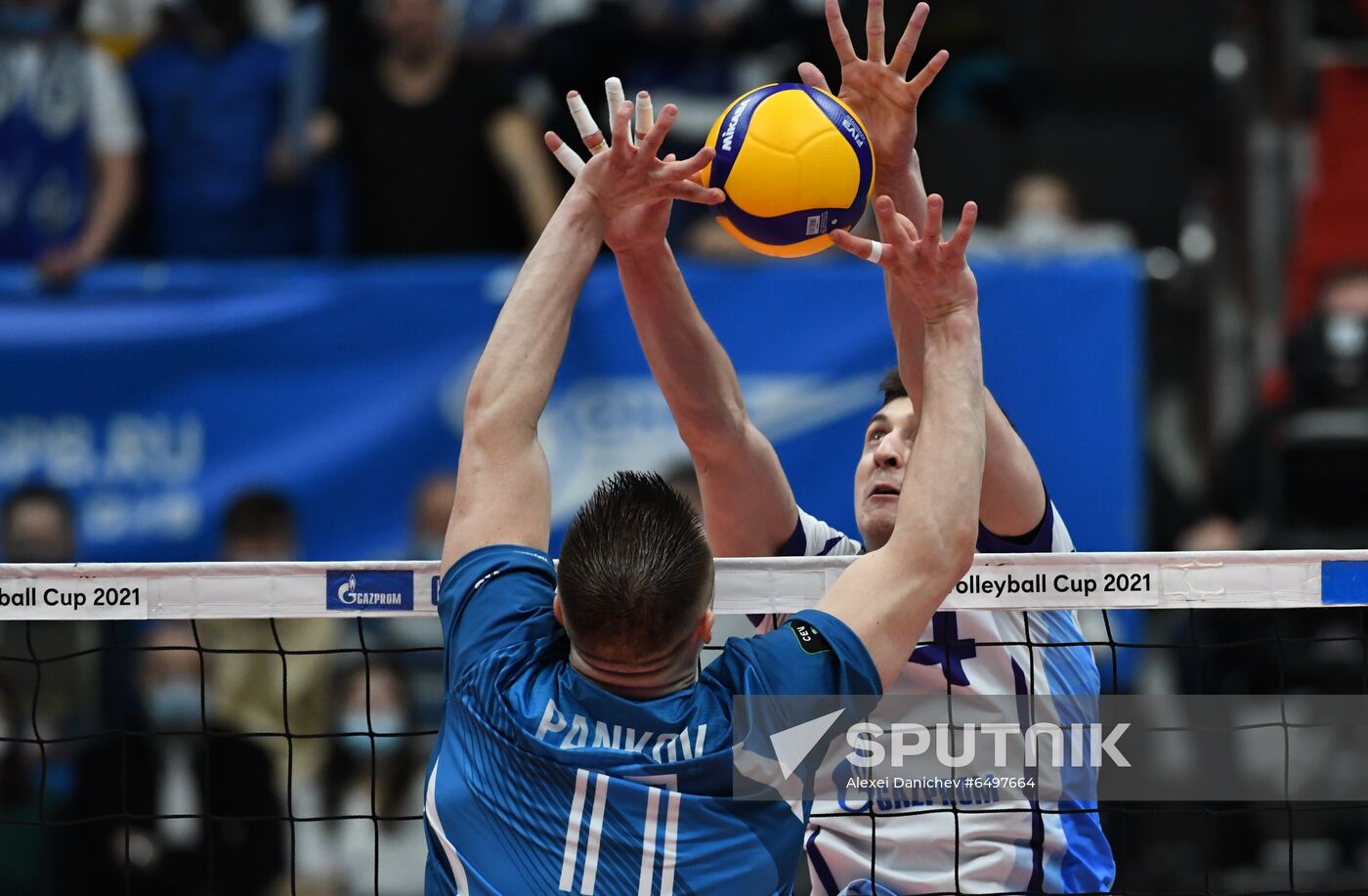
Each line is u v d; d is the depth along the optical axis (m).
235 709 24.98
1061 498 26.45
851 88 12.34
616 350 26.53
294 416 27.14
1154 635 26.77
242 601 13.67
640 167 11.04
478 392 11.01
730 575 13.38
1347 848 24.16
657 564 10.10
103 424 27.03
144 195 31.50
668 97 32.78
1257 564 13.49
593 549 10.18
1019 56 38.44
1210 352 34.53
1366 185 39.91
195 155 31.33
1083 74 38.81
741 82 33.22
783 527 14.40
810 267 26.97
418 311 27.25
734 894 9.95
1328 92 41.59
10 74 31.06
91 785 23.42
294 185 31.23
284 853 23.62
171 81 31.44
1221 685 24.98
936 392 10.88
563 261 11.09
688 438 13.67
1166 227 32.00
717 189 11.56
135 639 25.45
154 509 26.98
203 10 31.59
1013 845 13.74
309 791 24.64
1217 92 38.97
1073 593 13.41
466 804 10.16
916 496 10.62
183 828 23.33
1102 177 32.03
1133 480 26.44
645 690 10.23
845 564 13.40
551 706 10.19
